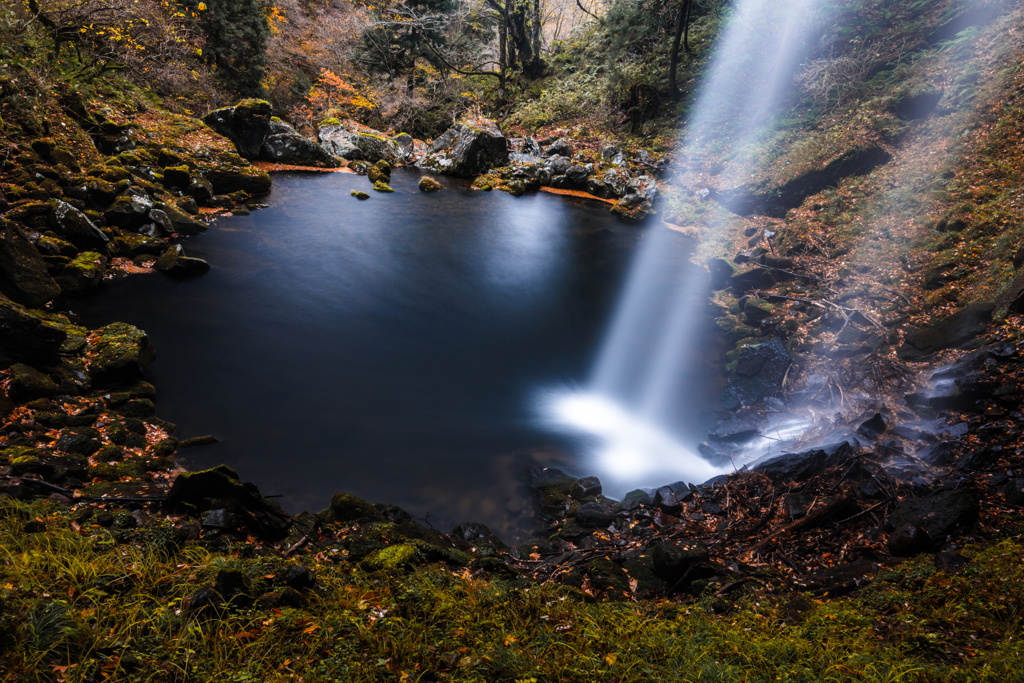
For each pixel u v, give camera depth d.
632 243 18.58
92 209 13.47
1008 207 13.11
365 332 11.73
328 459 8.03
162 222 14.03
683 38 26.70
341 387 9.84
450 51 29.89
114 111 17.30
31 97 13.99
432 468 8.17
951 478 7.13
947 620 4.45
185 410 8.63
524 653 3.76
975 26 19.53
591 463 8.87
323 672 3.38
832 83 21.75
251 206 17.50
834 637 4.30
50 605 3.39
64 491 5.59
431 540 6.07
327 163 22.80
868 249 14.73
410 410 9.52
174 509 5.50
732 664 3.89
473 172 24.33
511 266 16.03
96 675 3.09
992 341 9.68
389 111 27.66
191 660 3.32
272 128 21.83
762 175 20.52
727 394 10.97
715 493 7.52
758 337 12.65
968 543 5.77
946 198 14.79
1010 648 3.96
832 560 6.01
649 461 9.07
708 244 18.52
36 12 16.02
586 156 24.59
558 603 4.61
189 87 21.61
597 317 13.77
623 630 4.21
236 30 22.50
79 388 8.26
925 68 19.62
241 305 11.95
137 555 4.31
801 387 10.81
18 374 7.66
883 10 22.67
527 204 21.70
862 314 12.23
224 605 3.72
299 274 13.77
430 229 17.95
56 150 13.74
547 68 30.50
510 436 9.26
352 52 28.28
